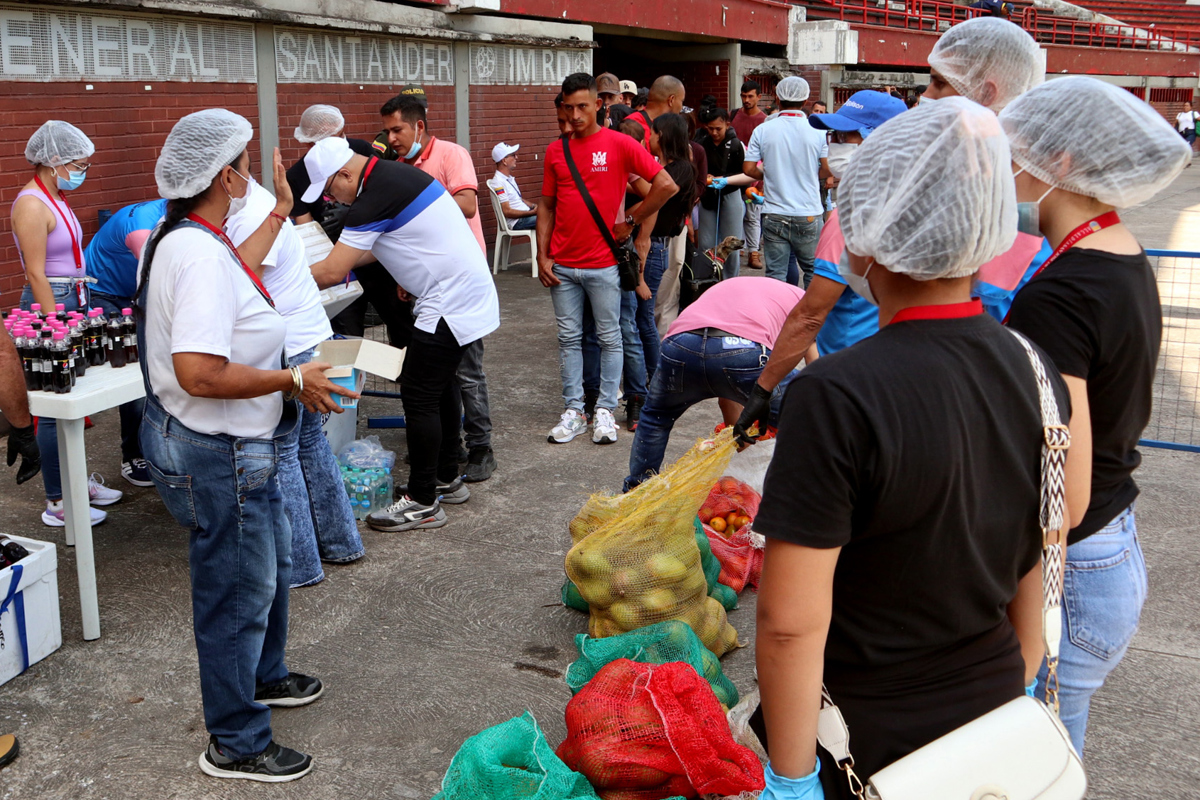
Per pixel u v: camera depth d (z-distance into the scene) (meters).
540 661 3.56
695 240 7.96
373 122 9.53
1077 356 1.84
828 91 20.66
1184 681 3.41
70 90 6.42
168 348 2.59
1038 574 1.67
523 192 12.19
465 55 10.77
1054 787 1.50
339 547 4.27
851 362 1.43
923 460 1.39
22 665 3.41
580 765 2.54
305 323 4.07
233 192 2.66
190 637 3.68
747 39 17.34
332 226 5.56
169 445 2.65
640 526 3.40
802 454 1.42
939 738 1.53
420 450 4.56
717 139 9.16
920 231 1.39
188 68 7.36
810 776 1.55
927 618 1.51
